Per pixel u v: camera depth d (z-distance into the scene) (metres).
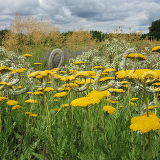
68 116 3.14
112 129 2.48
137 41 10.58
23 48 10.98
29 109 3.38
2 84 3.44
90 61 8.53
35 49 11.34
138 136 2.31
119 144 2.18
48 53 11.30
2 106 3.35
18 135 2.74
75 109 3.09
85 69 7.28
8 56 8.27
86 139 2.38
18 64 7.43
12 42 10.60
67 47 12.09
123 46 9.10
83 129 2.68
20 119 3.13
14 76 4.47
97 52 9.10
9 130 2.74
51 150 2.25
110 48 8.83
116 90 3.37
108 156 2.02
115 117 2.66
